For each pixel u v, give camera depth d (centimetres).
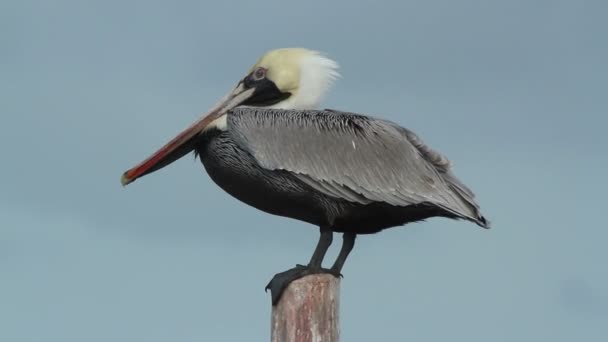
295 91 1466
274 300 1226
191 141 1409
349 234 1363
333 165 1342
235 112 1389
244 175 1369
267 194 1366
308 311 1103
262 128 1366
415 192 1324
